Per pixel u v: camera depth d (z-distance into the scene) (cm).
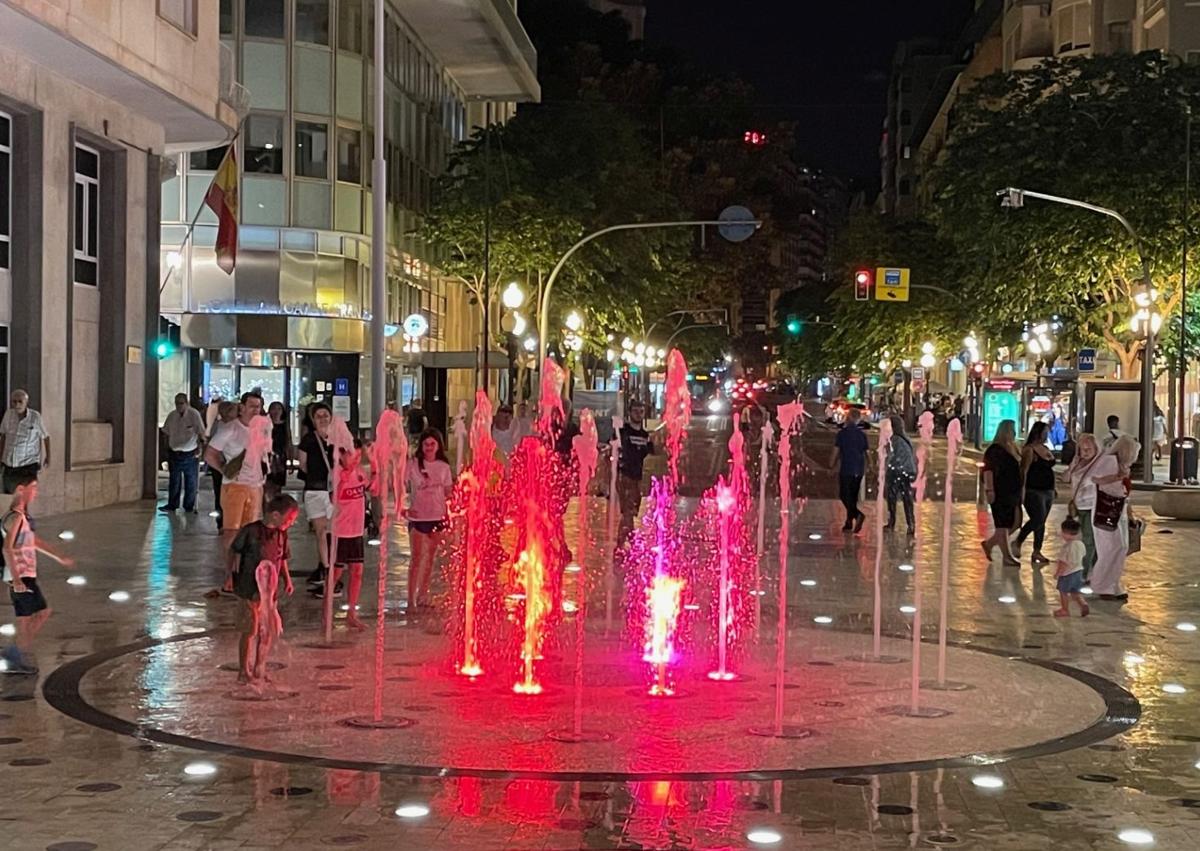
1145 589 1911
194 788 873
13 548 1288
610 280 5775
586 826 803
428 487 1597
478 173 5381
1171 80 4503
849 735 1035
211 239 4669
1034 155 4506
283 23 4766
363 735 1013
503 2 6053
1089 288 4725
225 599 1661
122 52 2622
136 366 3108
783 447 1933
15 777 895
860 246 8094
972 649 1426
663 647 1404
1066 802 867
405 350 5088
